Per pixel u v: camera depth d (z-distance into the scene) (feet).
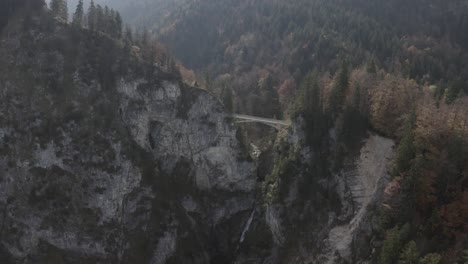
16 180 298.97
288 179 307.37
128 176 312.09
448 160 229.66
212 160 358.02
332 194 282.56
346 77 305.73
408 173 232.12
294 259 282.36
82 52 331.57
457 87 331.98
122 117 329.11
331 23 608.19
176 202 335.26
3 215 295.28
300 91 354.74
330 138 297.74
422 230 218.79
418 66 447.01
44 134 304.91
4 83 313.53
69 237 290.97
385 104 273.33
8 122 306.35
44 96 313.73
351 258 249.14
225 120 358.64
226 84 453.58
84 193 301.02
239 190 360.07
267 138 388.57
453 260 195.31
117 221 303.07
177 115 349.00
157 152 345.51
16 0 352.49
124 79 331.57
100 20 367.25
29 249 289.12
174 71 368.07
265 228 314.35
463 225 211.82
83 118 312.09
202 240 337.52
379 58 504.43
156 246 307.99
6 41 329.72
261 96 457.68
